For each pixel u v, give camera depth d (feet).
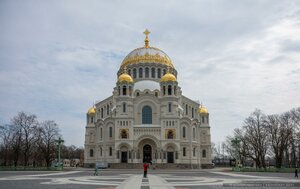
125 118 429.79
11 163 511.81
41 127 445.78
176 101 442.09
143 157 433.07
